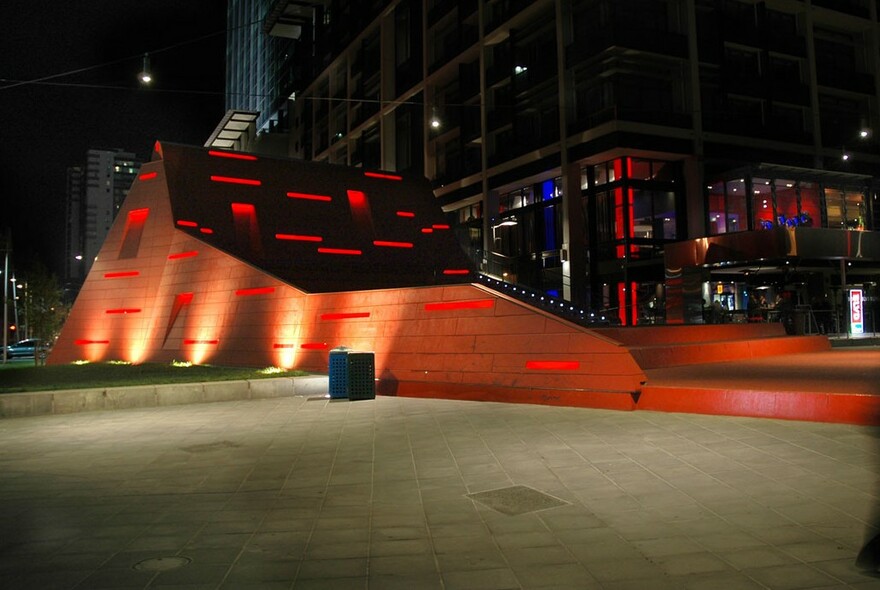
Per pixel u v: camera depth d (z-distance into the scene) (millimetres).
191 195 23953
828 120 42625
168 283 22359
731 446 7707
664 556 4527
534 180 40500
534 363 12539
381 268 25766
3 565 4734
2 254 41688
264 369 17969
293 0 72125
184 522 5758
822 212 33844
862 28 43531
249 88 118875
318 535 5301
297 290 18203
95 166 170250
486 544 4938
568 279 36250
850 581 3992
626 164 34844
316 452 8703
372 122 59000
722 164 36656
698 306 29109
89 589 4246
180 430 10805
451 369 13891
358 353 14062
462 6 46188
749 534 4879
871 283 32906
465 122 46125
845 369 12633
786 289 32062
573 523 5332
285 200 25891
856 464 6645
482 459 7809
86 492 6906
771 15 40656
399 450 8609
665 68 35594
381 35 57094
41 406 12922
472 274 27812
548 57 38969
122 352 22906
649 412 10469
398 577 4340
